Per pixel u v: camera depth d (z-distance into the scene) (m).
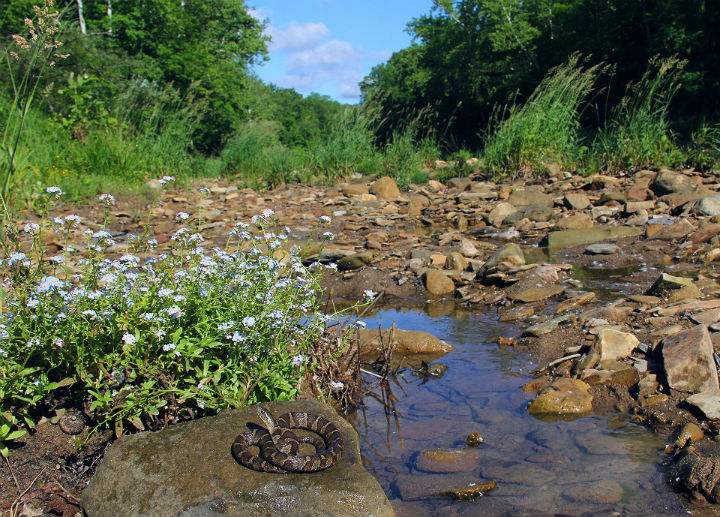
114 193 16.28
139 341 4.13
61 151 18.03
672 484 3.47
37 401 4.24
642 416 4.33
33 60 5.15
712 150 16.12
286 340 4.80
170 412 4.24
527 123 18.03
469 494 3.56
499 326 6.81
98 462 3.95
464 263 9.41
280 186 20.06
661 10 31.42
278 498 3.27
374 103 23.05
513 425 4.42
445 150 30.25
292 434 3.82
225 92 40.16
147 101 23.47
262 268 4.93
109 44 33.59
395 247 10.99
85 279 4.57
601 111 34.31
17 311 4.22
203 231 12.25
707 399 4.25
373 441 4.41
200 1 41.69
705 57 30.81
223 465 3.53
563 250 10.05
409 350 6.26
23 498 3.61
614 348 5.26
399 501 3.57
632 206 11.59
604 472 3.67
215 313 4.67
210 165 25.38
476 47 47.72
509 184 17.06
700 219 10.11
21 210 11.56
